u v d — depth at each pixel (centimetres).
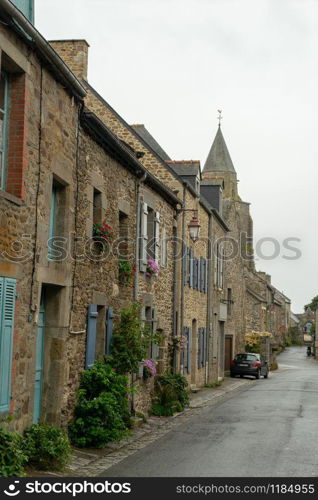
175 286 1873
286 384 2727
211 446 1075
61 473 817
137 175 1412
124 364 1201
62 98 964
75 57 1797
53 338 977
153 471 859
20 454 727
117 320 1275
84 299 1079
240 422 1402
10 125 812
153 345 1582
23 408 830
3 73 806
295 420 1427
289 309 9912
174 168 2303
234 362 3284
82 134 1059
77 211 1037
